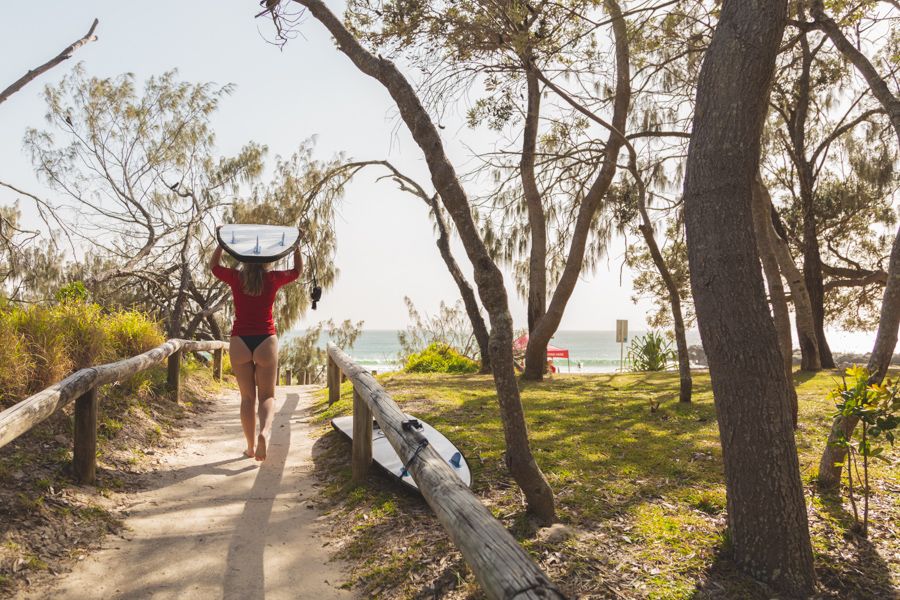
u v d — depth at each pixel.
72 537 3.74
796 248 18.02
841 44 5.17
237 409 9.32
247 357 5.45
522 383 11.66
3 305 6.73
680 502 4.47
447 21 5.90
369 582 3.43
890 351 4.36
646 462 5.49
